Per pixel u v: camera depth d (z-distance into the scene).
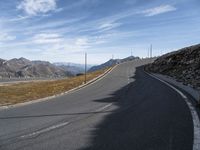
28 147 7.78
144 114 12.96
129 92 25.58
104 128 10.09
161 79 44.94
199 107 14.73
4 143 8.27
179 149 7.36
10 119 12.36
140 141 8.18
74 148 7.58
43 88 35.03
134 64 103.69
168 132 9.23
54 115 13.29
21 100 21.27
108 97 21.81
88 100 20.08
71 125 10.75
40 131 9.76
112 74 60.53
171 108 14.61
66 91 29.17
